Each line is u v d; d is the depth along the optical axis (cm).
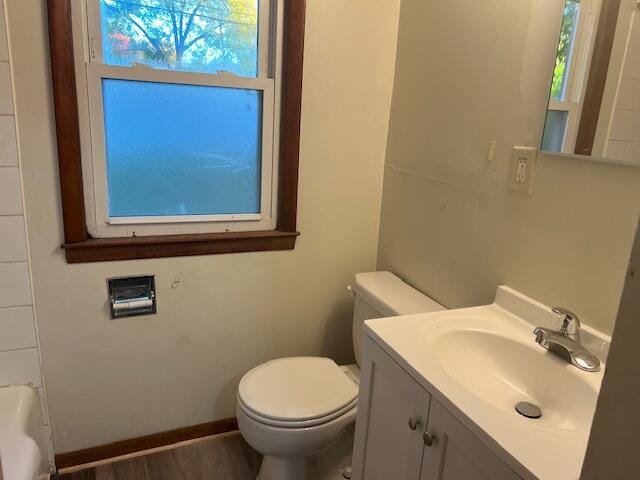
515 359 120
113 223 166
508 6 132
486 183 144
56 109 147
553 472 76
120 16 154
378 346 120
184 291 181
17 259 154
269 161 183
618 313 64
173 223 175
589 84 111
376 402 124
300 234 193
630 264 62
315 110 182
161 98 163
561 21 117
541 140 124
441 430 97
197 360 190
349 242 203
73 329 169
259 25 171
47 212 156
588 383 103
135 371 182
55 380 171
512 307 134
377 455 125
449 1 156
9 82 141
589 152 112
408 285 182
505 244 138
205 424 198
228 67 171
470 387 115
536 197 127
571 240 118
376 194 201
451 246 160
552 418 107
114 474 178
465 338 126
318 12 173
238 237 181
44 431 172
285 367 173
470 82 148
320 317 207
